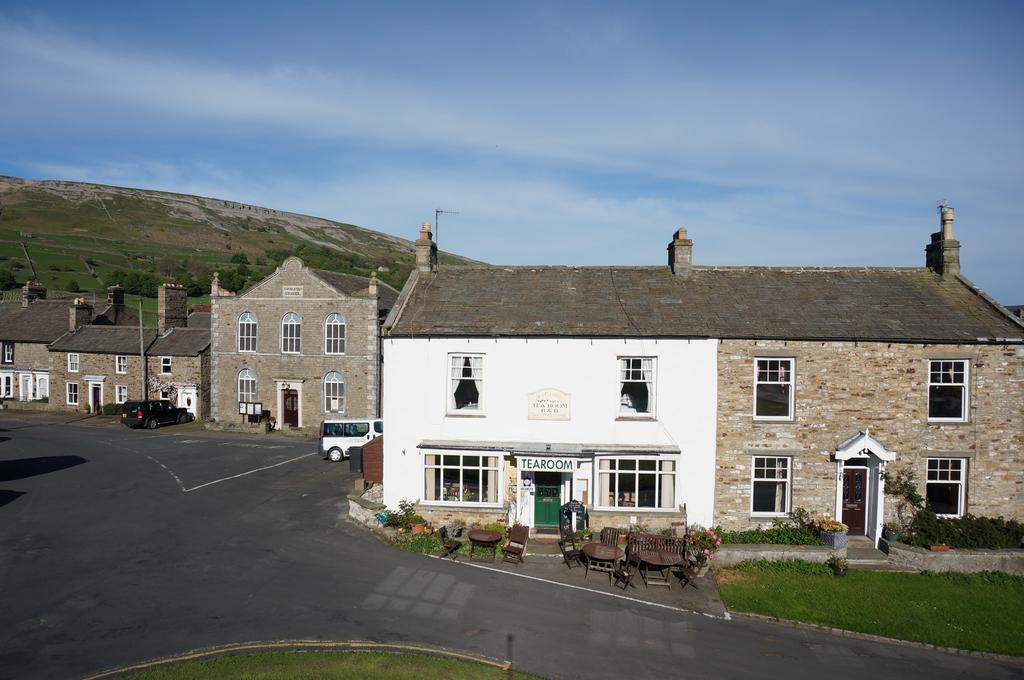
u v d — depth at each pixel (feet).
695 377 70.03
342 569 60.49
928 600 56.90
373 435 112.98
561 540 67.56
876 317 72.49
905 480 69.00
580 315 74.02
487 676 42.70
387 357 73.00
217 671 41.60
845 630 51.60
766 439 69.77
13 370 183.62
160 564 60.54
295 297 145.48
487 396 72.02
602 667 44.86
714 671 44.96
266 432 143.23
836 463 69.46
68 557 61.82
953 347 69.26
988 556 63.36
